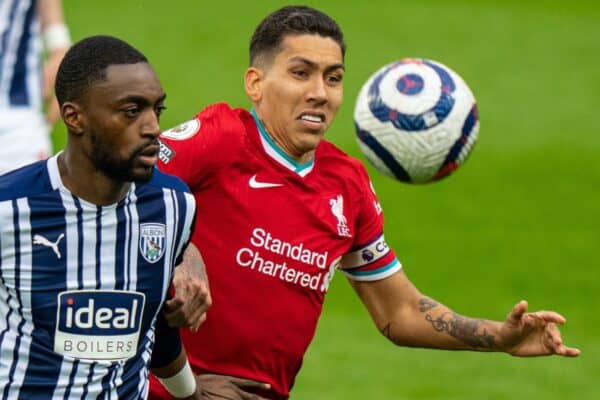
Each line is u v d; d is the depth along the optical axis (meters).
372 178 52.72
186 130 18.45
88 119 15.02
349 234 19.25
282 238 18.73
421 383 32.41
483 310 39.19
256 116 19.05
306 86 18.39
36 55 30.39
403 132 19.97
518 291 41.12
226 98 62.38
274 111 18.66
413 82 20.09
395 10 80.50
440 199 50.72
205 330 18.84
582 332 37.38
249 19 75.88
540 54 73.12
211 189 18.66
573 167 55.25
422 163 20.19
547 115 62.72
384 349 35.06
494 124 61.03
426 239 46.16
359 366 33.50
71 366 15.70
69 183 15.44
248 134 18.78
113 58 15.02
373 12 79.75
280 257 18.73
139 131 15.08
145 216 15.89
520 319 18.77
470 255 44.62
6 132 30.02
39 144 30.56
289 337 19.06
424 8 81.25
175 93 62.81
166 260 16.14
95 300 15.69
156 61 67.69
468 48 73.75
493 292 40.97
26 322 15.59
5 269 15.45
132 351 16.11
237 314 18.77
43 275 15.47
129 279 15.83
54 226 15.43
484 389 32.22
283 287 18.84
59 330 15.61
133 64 15.06
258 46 18.92
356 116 20.59
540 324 18.66
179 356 17.61
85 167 15.30
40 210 15.36
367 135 20.31
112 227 15.66
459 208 49.78
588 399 31.73
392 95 20.06
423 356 34.72
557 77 69.06
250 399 18.72
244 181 18.64
